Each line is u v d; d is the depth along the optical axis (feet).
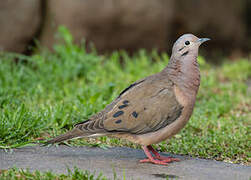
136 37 61.77
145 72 53.72
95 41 59.72
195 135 35.04
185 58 27.17
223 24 73.61
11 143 29.81
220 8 73.20
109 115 26.18
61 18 57.41
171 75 27.20
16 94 41.29
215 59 73.26
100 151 29.60
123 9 60.03
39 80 47.57
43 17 56.49
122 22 60.39
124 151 29.99
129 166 26.35
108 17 59.36
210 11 71.97
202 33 71.87
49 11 56.85
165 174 24.94
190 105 26.94
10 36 53.88
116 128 25.88
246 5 78.43
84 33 58.70
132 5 60.44
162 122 26.27
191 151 30.78
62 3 57.31
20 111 33.17
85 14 58.23
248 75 61.26
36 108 37.11
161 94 26.53
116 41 60.90
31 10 54.60
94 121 26.18
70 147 30.17
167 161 27.55
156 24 62.39
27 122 32.07
